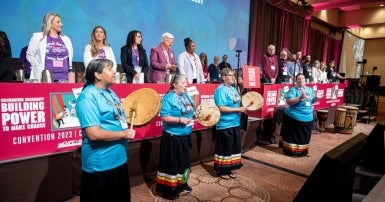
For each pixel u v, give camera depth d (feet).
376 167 7.92
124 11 20.31
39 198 8.08
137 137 10.62
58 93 8.20
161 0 22.45
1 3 14.94
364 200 3.90
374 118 31.58
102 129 6.02
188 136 9.96
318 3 37.78
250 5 30.81
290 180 11.97
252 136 16.74
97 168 6.17
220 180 11.58
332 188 3.25
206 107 10.68
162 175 9.75
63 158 8.54
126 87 9.79
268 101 17.12
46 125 8.02
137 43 12.84
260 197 10.15
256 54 32.35
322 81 26.11
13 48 15.51
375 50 58.65
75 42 18.06
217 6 27.02
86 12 18.39
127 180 6.84
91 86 6.18
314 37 43.16
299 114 15.25
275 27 34.45
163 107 9.45
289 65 22.89
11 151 7.41
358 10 45.50
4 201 7.38
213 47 27.22
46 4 16.58
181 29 24.14
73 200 8.88
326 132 22.97
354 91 33.68
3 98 7.13
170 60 14.06
